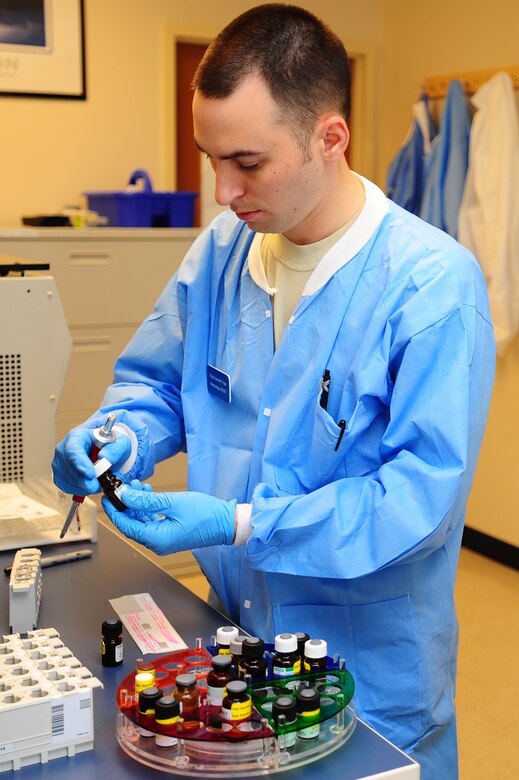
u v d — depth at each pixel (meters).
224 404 1.44
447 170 3.66
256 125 1.12
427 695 1.31
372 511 1.18
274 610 1.30
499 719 2.62
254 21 1.14
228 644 1.13
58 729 0.99
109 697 1.11
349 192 1.31
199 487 1.43
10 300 1.71
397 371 1.25
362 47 4.28
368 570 1.17
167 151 3.97
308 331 1.31
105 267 3.38
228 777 0.96
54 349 1.77
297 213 1.22
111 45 3.79
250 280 1.41
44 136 3.75
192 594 1.42
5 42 3.60
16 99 3.67
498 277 3.43
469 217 3.56
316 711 1.00
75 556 1.55
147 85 3.89
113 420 1.32
